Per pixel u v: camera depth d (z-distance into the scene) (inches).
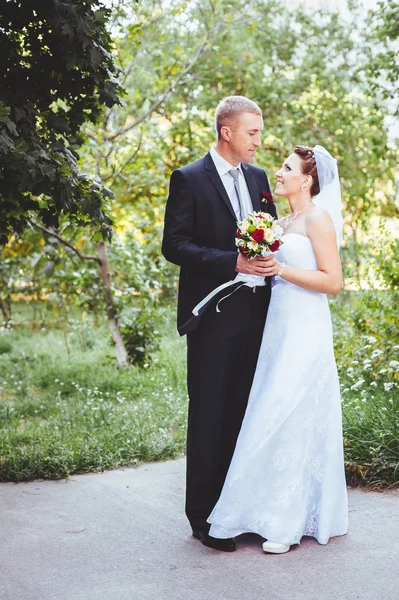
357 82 535.2
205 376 139.3
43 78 181.8
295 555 129.6
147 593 115.0
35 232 324.2
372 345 249.3
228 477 135.5
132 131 385.1
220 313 139.9
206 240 141.2
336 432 138.9
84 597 113.8
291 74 588.1
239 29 510.6
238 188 144.6
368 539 134.9
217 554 131.0
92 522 148.9
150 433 211.3
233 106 140.1
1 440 209.0
